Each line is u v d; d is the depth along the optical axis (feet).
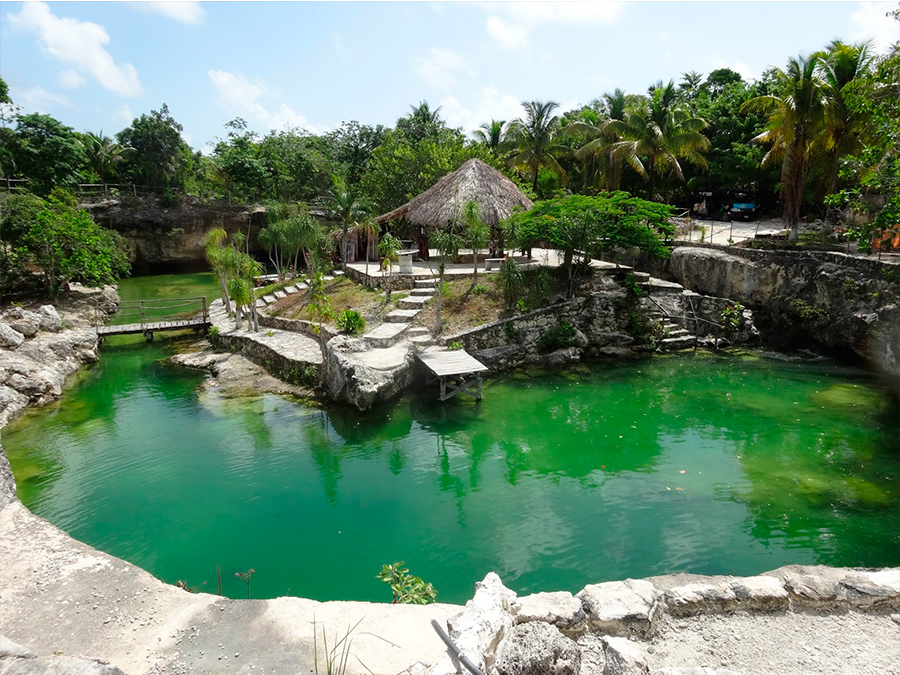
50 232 88.48
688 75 163.53
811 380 66.59
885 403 59.00
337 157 204.44
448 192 90.53
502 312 76.28
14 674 15.02
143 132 151.23
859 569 25.72
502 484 44.16
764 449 49.16
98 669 15.62
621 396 62.85
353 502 41.42
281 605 22.62
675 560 33.96
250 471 46.09
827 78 85.76
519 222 80.18
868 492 41.39
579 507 40.45
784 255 82.89
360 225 96.17
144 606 22.56
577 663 17.62
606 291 82.28
